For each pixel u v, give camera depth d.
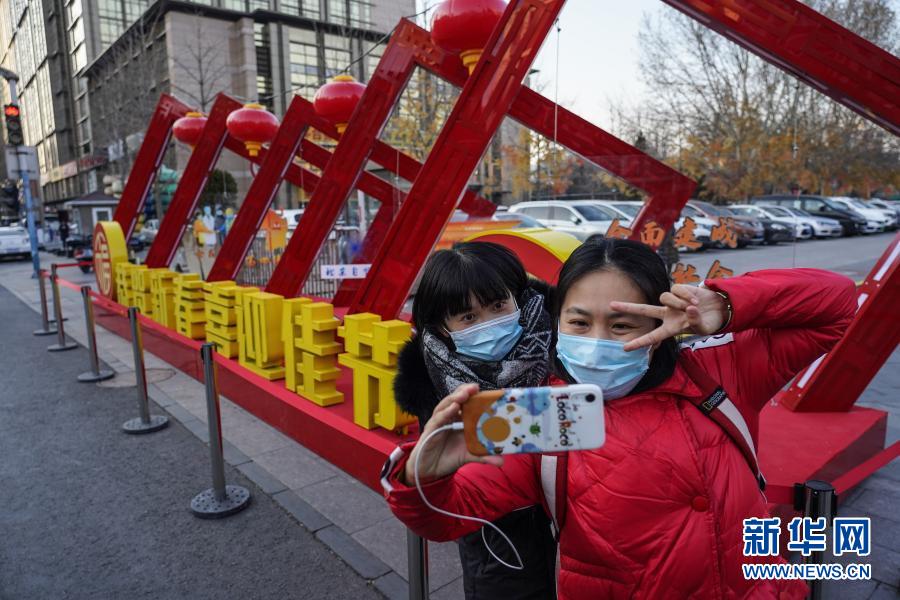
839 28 2.65
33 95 76.56
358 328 3.84
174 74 34.44
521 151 8.41
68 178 60.03
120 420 5.15
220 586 2.86
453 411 1.04
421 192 3.94
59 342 7.86
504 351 1.72
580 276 1.27
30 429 4.99
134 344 4.82
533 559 1.63
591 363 1.24
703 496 1.21
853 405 3.92
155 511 3.58
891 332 3.53
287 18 37.53
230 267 6.96
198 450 4.47
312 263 5.52
